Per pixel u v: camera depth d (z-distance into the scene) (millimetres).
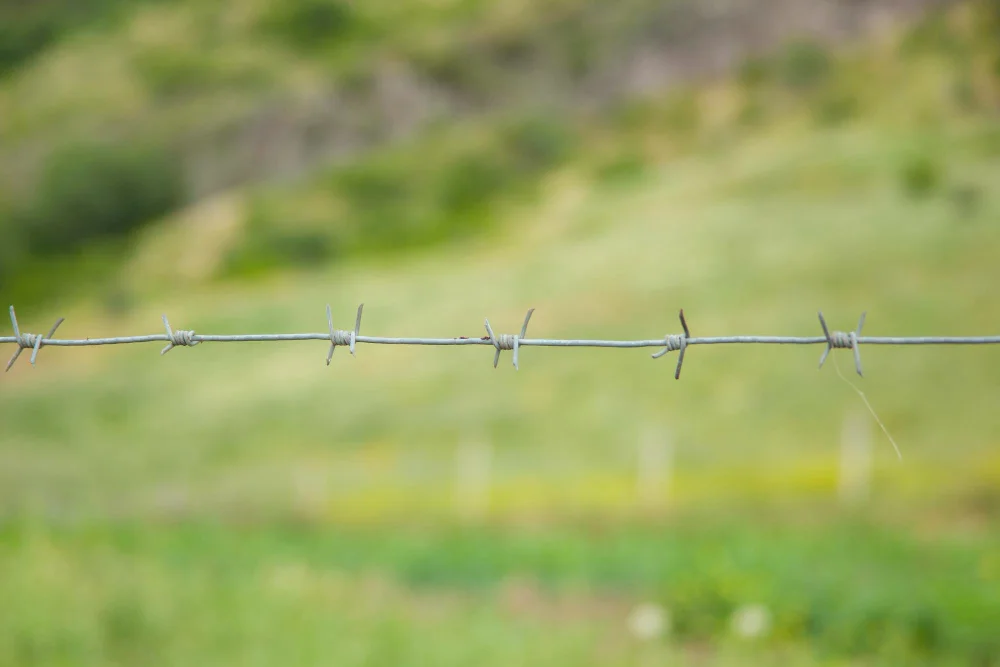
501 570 30094
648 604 22266
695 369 66938
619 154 192500
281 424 66688
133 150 192125
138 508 46969
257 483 53312
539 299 88375
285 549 34031
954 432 54281
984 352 62906
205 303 118750
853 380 62031
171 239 169125
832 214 98062
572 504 45344
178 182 193125
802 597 20781
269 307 102938
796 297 77375
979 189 99125
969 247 82000
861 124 175375
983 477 44906
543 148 197000
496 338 7797
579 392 66312
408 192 183000
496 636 18906
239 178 197500
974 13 198375
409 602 24094
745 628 19359
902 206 97125
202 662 16109
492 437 61531
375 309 95750
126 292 141000
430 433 63000
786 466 51375
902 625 18688
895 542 33438
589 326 79188
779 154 133125
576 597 26375
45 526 32219
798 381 62781
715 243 94562
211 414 69500
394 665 16438
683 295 81938
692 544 34188
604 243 106125
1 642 16047
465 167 189625
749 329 72812
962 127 136125
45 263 168500
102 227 180625
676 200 125000
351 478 53625
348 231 168500
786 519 40469
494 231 154125
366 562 31562
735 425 59188
